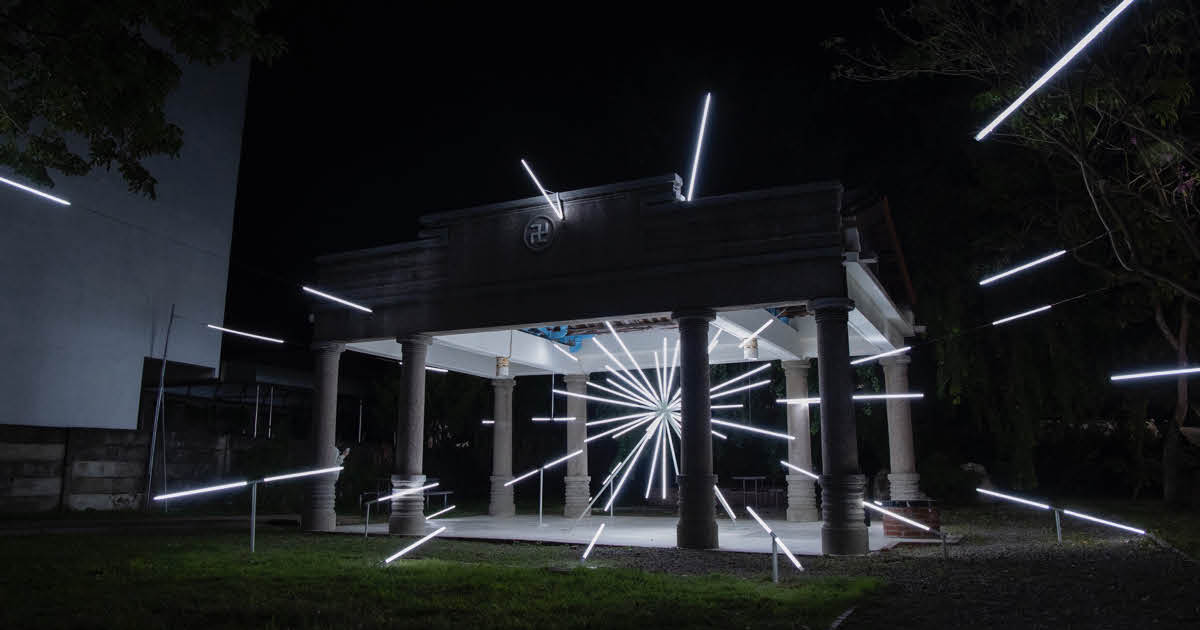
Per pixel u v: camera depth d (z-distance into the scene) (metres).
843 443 11.72
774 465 25.27
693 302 12.89
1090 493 25.81
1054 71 6.79
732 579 8.99
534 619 6.62
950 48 12.66
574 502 20.39
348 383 29.34
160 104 9.09
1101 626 6.42
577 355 21.19
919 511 13.73
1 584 8.30
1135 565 9.67
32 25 8.35
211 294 21.16
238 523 17.73
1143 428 21.98
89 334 17.95
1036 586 8.34
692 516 12.28
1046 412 22.36
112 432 20.42
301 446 25.64
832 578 8.86
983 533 14.70
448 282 15.00
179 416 22.73
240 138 22.53
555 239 14.14
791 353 18.47
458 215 15.12
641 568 10.18
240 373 25.03
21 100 8.89
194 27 8.78
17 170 9.18
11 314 16.45
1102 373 21.19
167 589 8.08
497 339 17.97
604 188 13.84
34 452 18.33
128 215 19.06
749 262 12.51
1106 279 19.88
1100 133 13.48
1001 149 20.64
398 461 15.01
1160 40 11.34
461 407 29.17
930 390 24.66
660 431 18.61
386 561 10.22
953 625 6.55
